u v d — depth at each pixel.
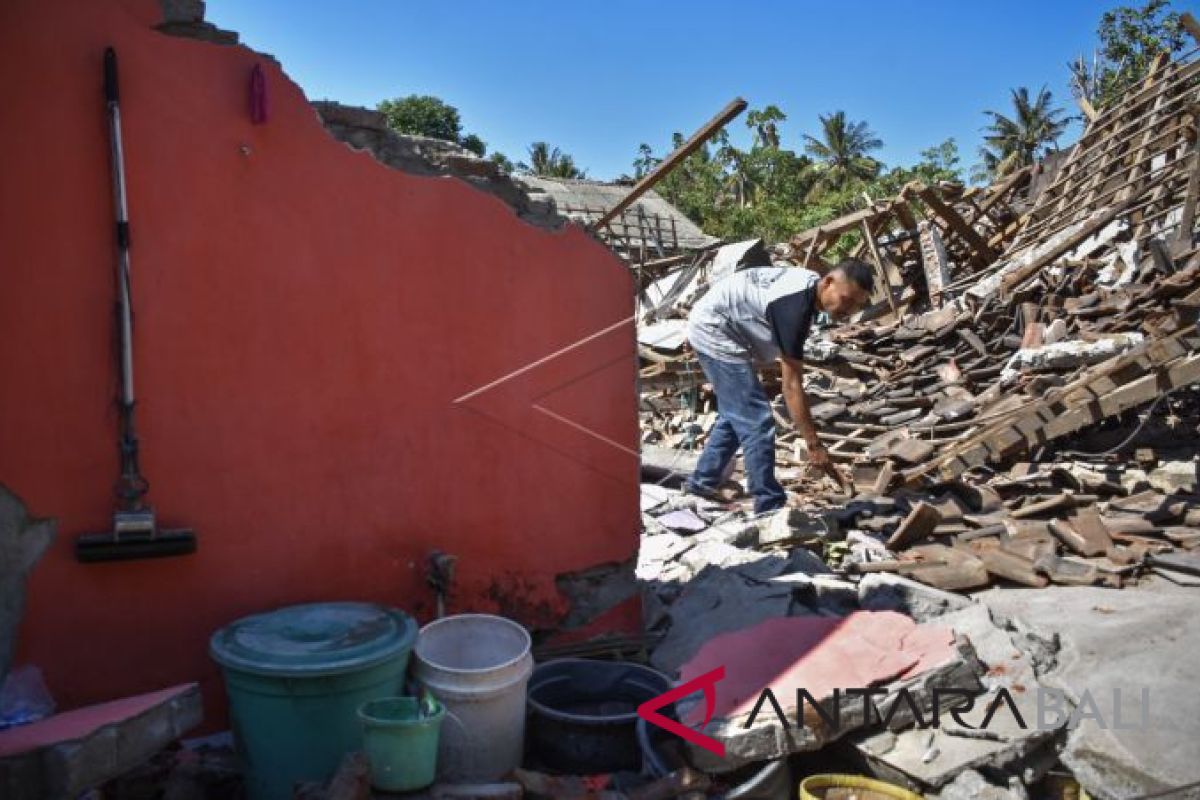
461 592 3.83
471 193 3.78
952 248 14.25
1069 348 8.04
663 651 4.10
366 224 3.53
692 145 4.54
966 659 3.35
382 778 2.73
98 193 3.02
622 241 16.97
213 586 3.28
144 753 2.61
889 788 2.93
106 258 3.04
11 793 2.35
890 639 3.56
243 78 3.26
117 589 3.11
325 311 3.46
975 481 6.68
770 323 5.21
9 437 2.93
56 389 2.99
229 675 2.85
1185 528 5.04
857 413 8.88
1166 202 10.16
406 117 30.61
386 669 2.95
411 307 3.64
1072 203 11.55
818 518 5.22
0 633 2.93
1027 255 11.27
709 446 6.15
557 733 3.35
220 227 3.24
